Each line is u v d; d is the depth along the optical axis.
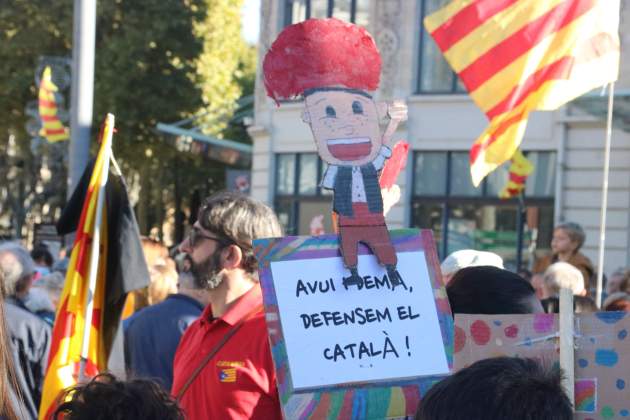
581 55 6.53
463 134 21.50
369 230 3.59
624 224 19.28
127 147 29.86
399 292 3.59
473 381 2.28
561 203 19.89
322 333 3.48
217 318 4.05
